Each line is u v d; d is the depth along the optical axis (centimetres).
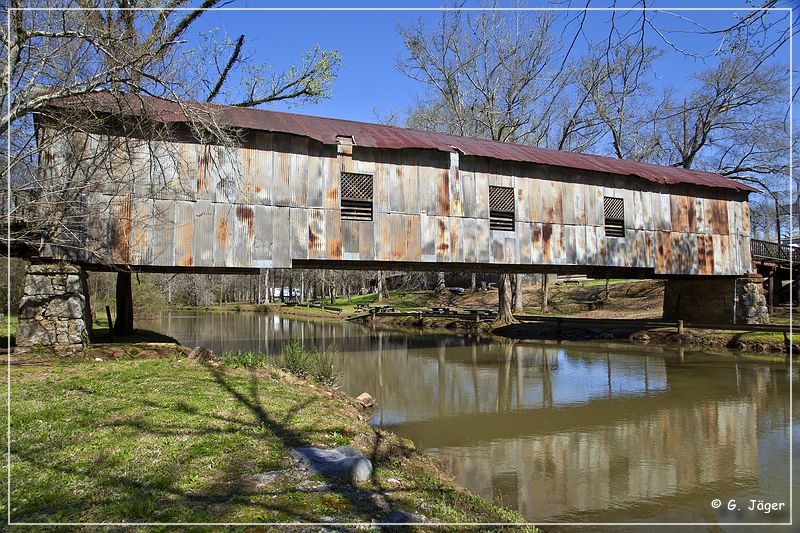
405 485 508
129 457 492
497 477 695
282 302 7131
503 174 1612
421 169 1497
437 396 1248
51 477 438
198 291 7188
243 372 1002
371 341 2539
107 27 942
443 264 1589
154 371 948
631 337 2239
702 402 1152
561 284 4450
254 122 1326
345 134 1430
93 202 1137
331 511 405
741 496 632
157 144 1090
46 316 1083
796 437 881
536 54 2931
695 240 1972
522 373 1570
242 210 1287
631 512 586
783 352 1756
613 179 1805
